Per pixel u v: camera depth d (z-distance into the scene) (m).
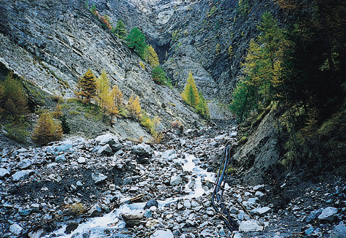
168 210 12.47
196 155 24.62
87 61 64.00
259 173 14.55
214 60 130.88
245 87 33.19
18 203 12.38
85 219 11.85
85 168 16.88
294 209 9.34
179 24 179.00
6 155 18.84
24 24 55.78
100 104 48.22
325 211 7.70
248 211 10.94
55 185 14.34
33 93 40.31
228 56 123.25
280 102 16.83
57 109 38.53
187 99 86.81
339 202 8.05
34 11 63.75
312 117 12.16
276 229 8.23
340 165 9.58
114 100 49.97
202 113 81.81
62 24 69.38
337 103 11.83
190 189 15.86
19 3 60.59
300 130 12.98
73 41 66.81
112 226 11.05
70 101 45.34
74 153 19.69
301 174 11.21
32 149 20.83
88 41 74.00
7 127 29.16
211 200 12.78
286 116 14.87
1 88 32.38
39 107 38.72
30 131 31.73
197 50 146.25
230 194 13.50
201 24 162.88
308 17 13.36
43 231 10.60
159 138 38.44
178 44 158.00
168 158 22.78
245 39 115.88
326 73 12.70
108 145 21.39
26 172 15.19
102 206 13.03
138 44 103.00
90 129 39.69
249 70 24.72
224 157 20.44
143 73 86.94
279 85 14.34
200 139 34.03
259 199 12.07
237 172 16.81
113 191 15.12
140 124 53.00
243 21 126.75
